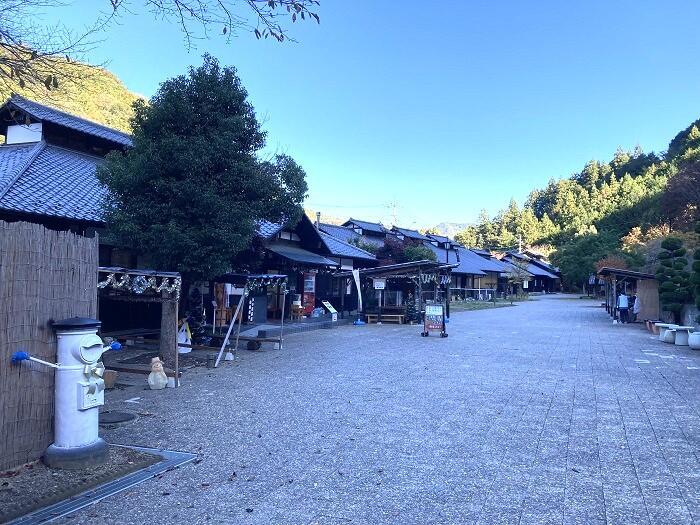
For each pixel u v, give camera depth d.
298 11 4.40
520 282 57.84
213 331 13.78
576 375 9.32
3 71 4.40
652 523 3.48
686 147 73.44
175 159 9.80
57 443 4.46
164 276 8.17
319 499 3.88
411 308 21.16
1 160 13.42
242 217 10.25
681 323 19.23
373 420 6.16
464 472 4.46
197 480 4.25
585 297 59.06
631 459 4.81
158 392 7.68
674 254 20.38
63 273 4.73
